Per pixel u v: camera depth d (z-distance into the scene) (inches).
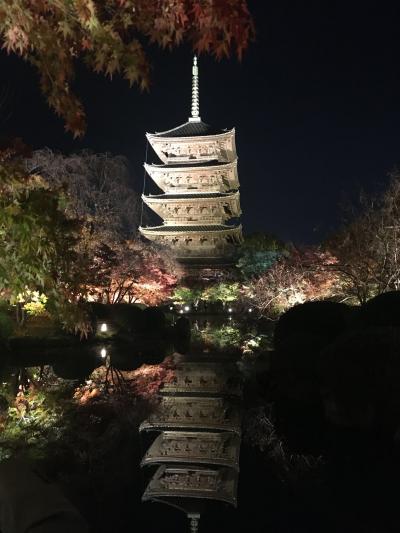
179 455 396.5
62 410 508.4
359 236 791.7
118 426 462.6
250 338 999.6
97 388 629.6
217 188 1903.3
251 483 345.7
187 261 1863.9
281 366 539.2
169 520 286.0
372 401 418.3
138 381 685.3
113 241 1128.8
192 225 1900.8
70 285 156.9
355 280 786.8
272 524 283.9
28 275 136.6
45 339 869.2
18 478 134.0
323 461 383.9
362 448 407.8
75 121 126.5
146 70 117.1
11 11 105.9
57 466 350.3
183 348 1018.1
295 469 370.6
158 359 879.1
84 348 904.9
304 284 991.0
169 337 1094.4
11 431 427.2
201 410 530.9
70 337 890.7
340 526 279.7
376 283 784.9
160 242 1803.6
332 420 438.0
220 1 101.3
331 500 314.0
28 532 111.9
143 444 413.7
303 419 501.4
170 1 107.1
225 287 1561.3
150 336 1064.8
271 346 882.1
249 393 611.2
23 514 117.0
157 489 324.8
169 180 1902.1
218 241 1887.3
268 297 1114.7
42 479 136.5
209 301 1611.7
